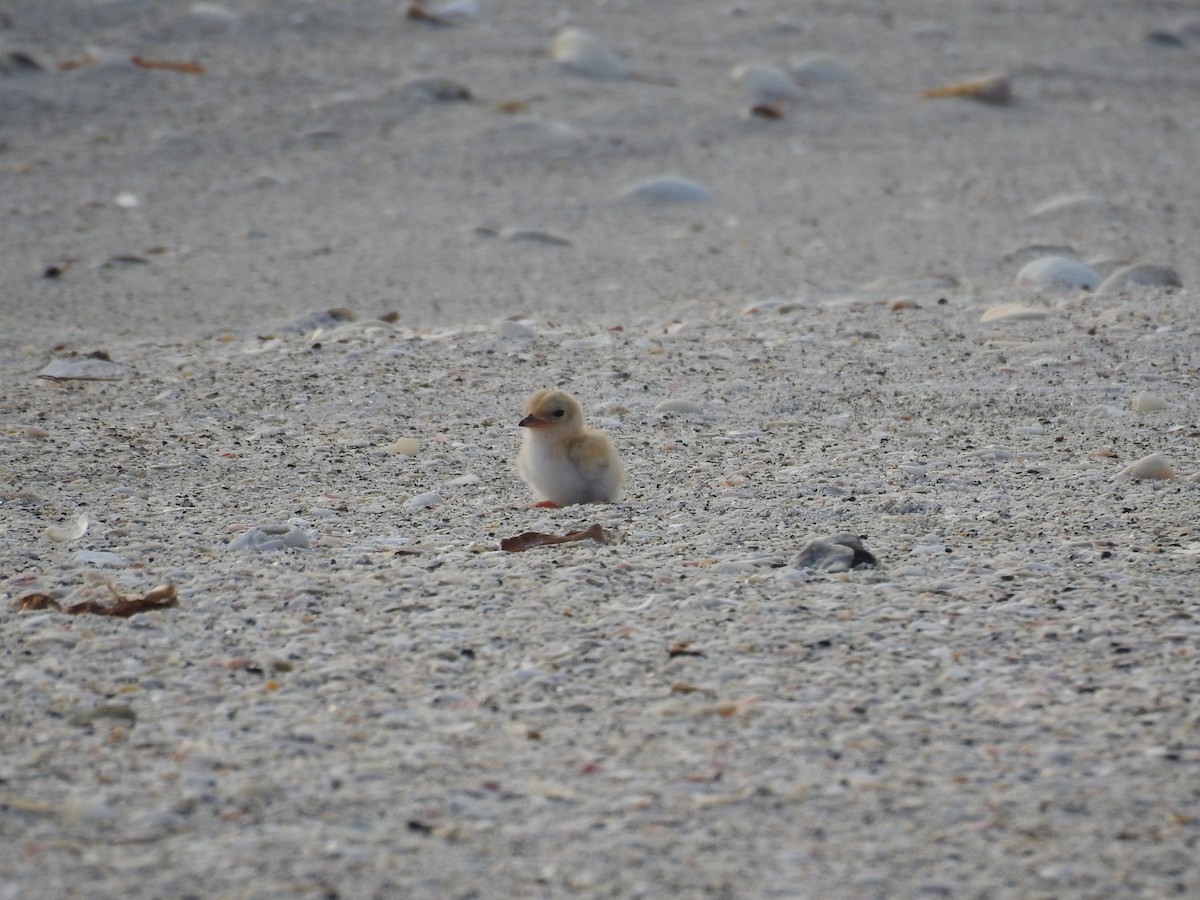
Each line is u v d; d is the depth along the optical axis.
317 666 6.89
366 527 9.28
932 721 6.29
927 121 27.03
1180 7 34.28
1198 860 5.18
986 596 7.70
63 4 30.80
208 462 10.84
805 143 25.81
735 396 12.53
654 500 9.80
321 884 5.04
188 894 4.97
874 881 5.07
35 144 24.78
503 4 32.91
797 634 7.22
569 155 24.89
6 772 5.80
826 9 33.19
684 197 22.84
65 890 4.98
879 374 13.09
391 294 18.19
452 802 5.60
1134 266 16.56
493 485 10.41
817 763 5.92
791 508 9.47
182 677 6.77
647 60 29.81
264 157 24.56
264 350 14.41
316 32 30.30
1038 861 5.19
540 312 17.12
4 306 17.47
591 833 5.39
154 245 20.45
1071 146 25.80
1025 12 33.66
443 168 24.27
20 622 7.45
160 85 27.30
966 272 19.02
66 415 12.17
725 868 5.15
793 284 18.55
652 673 6.81
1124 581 7.89
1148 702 6.41
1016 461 10.60
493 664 6.92
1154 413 11.72
